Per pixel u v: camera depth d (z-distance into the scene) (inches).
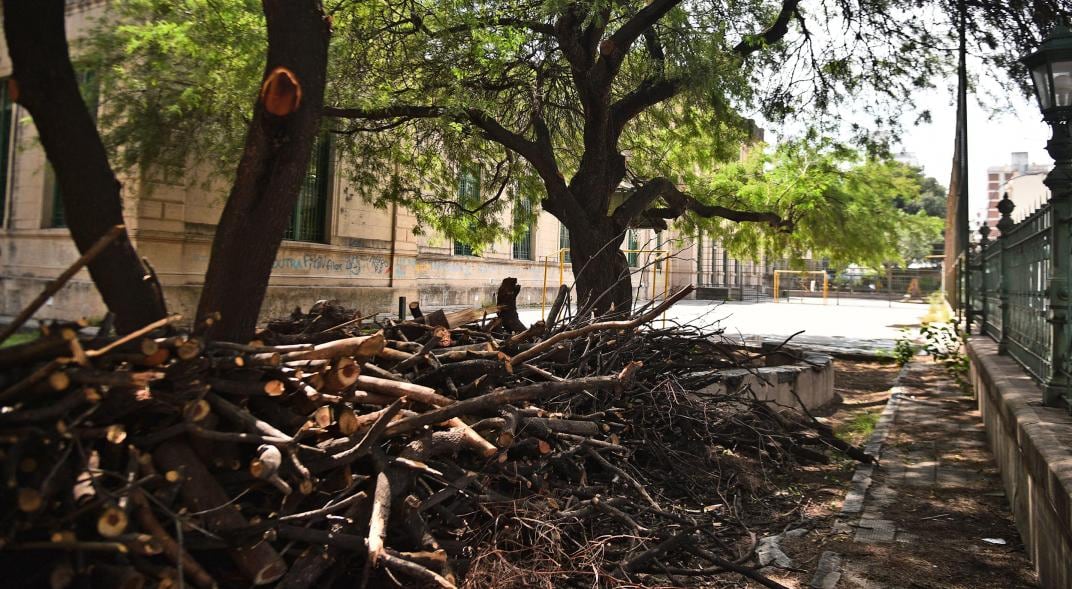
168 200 509.0
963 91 423.8
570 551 144.8
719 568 150.9
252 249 138.9
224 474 106.8
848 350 579.8
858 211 526.0
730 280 1675.7
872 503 204.8
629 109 411.2
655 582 147.7
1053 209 193.2
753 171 525.7
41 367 94.8
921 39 420.8
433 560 107.3
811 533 181.2
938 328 500.7
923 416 330.0
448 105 359.3
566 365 196.5
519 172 499.2
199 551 102.4
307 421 110.2
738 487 209.3
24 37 123.8
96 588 86.6
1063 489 125.3
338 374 113.7
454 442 122.6
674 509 172.1
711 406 230.5
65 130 128.2
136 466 94.2
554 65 412.8
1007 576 155.2
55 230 538.6
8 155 575.8
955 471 237.6
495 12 370.3
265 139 136.6
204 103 373.1
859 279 1892.2
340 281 665.6
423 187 507.2
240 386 109.2
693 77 356.5
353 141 456.4
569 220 388.5
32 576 87.2
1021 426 173.6
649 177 535.5
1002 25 396.5
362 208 684.1
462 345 180.5
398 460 114.9
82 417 90.5
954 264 611.8
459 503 131.0
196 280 535.2
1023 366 259.4
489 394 129.7
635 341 232.1
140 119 381.7
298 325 184.1
